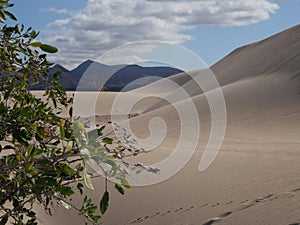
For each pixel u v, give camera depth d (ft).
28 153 4.98
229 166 35.81
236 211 20.04
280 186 24.14
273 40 201.16
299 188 21.56
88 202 5.81
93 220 5.76
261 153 41.93
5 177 5.26
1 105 5.28
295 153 38.91
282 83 130.21
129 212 26.30
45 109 6.09
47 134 5.77
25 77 6.08
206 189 28.17
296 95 115.55
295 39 176.86
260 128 86.79
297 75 135.03
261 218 17.61
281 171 29.25
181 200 26.40
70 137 5.38
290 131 79.41
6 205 19.36
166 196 28.12
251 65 184.14
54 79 6.57
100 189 31.94
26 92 6.33
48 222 24.30
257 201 21.21
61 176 5.45
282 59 161.38
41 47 6.25
